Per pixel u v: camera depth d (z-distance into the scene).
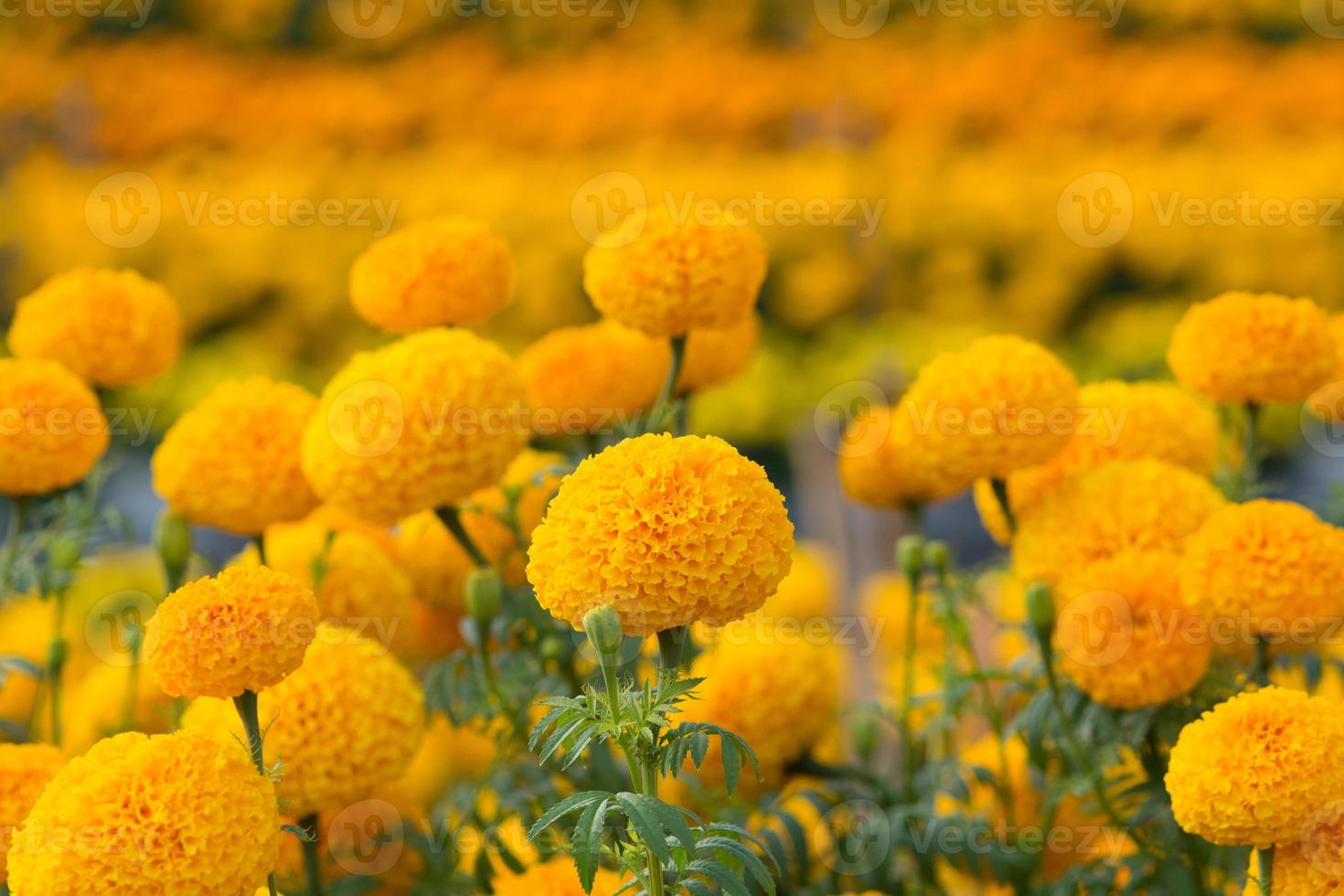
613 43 7.75
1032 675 2.15
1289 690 2.00
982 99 7.36
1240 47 7.69
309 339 6.57
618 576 1.96
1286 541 2.07
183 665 1.98
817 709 2.22
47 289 2.26
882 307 6.64
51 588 2.22
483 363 2.13
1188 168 6.97
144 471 5.25
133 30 7.57
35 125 7.11
